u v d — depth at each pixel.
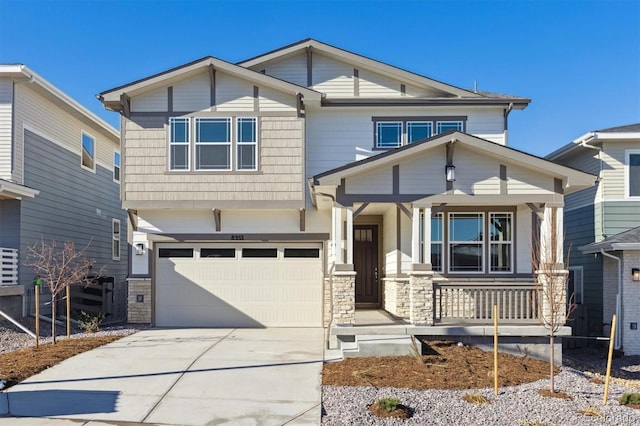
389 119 14.48
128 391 7.75
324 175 10.85
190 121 13.85
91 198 19.23
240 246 14.38
